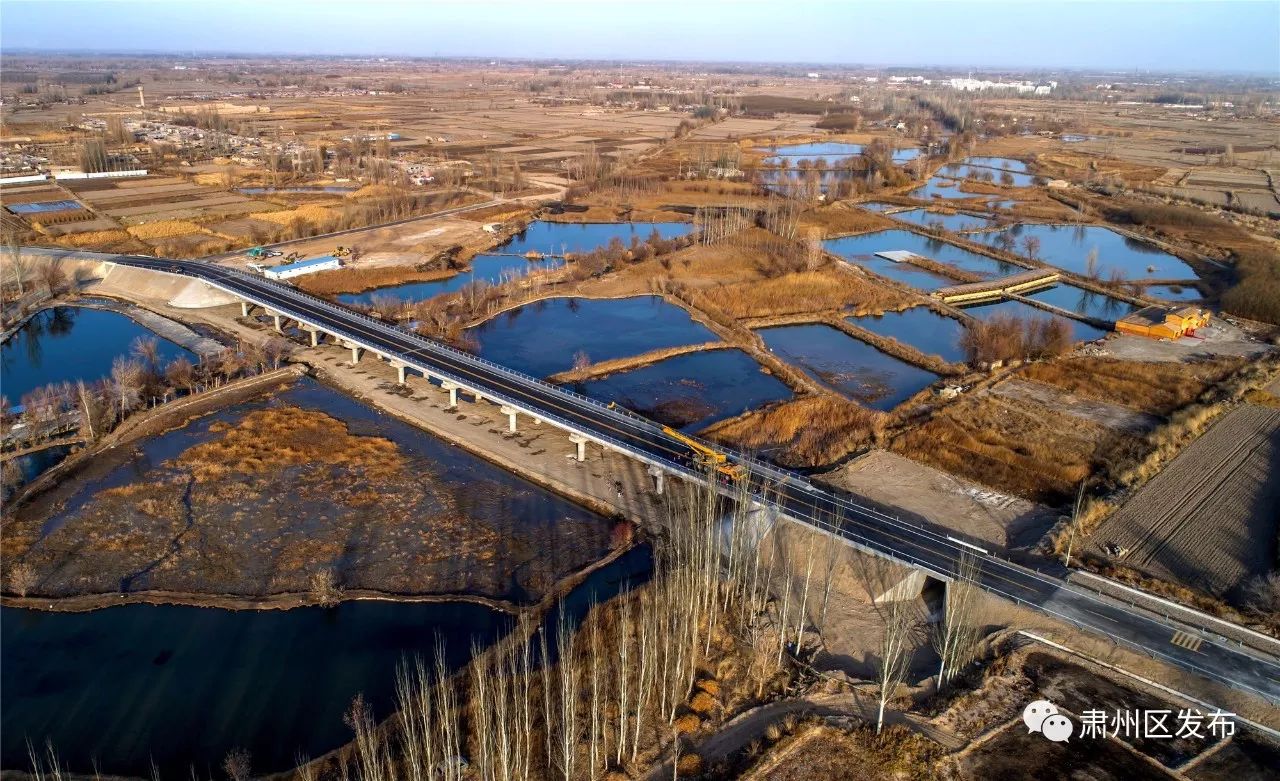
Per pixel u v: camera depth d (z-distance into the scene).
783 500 93.56
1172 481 104.81
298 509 96.31
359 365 138.62
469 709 65.88
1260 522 95.56
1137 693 68.25
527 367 144.88
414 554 88.94
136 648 74.38
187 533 90.81
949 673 70.00
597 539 92.62
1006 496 101.25
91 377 135.12
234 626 77.50
